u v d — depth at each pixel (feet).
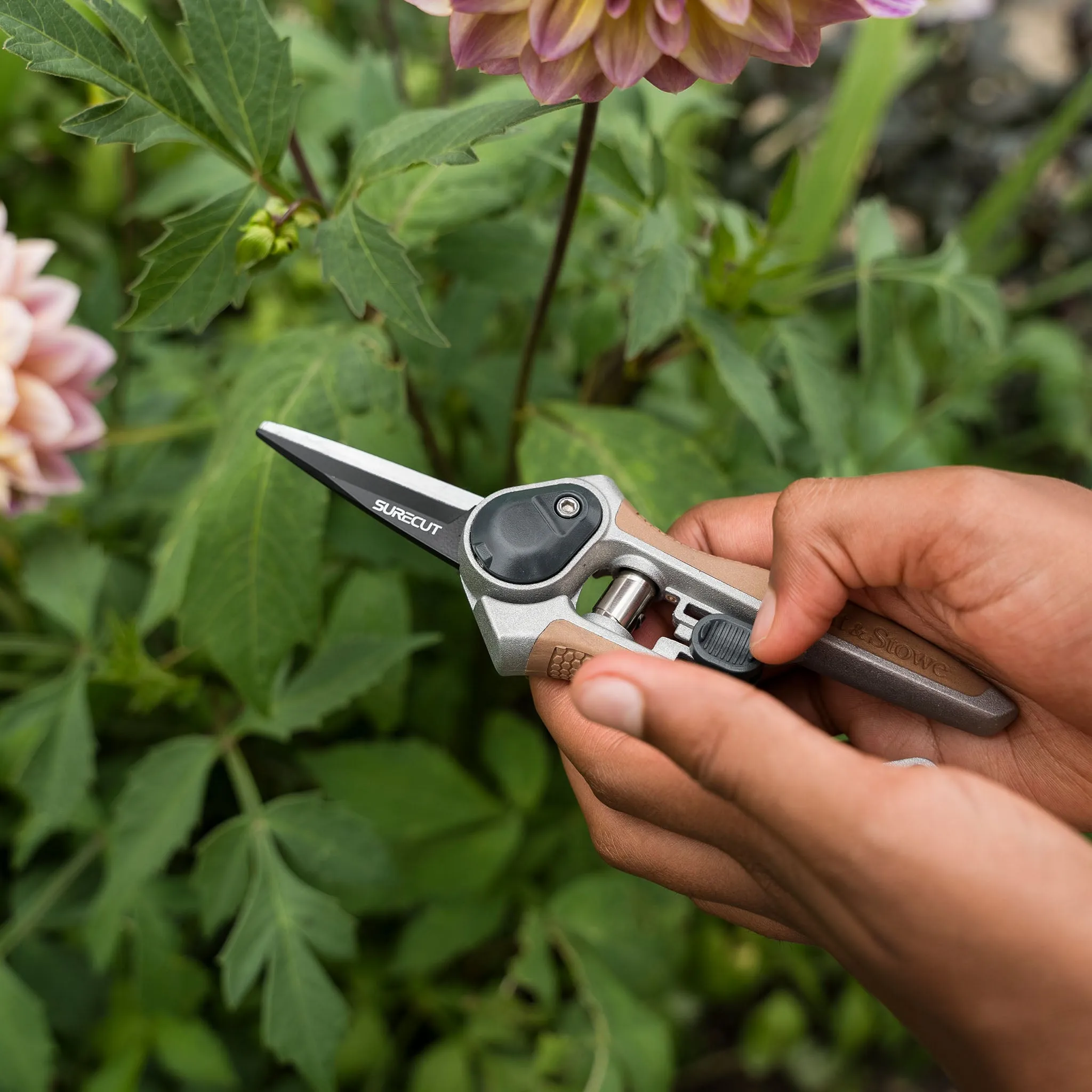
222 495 1.27
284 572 1.28
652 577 1.10
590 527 1.10
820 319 2.26
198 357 1.87
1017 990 0.89
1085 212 2.74
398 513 1.11
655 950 1.66
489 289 1.56
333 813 1.47
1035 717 1.18
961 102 2.78
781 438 1.32
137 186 2.02
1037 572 1.07
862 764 0.89
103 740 1.71
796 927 1.04
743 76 2.79
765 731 0.89
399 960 1.61
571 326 1.82
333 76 1.74
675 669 0.92
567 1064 1.61
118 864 1.41
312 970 1.41
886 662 1.08
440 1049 1.66
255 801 1.47
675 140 1.97
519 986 1.82
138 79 1.11
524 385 1.44
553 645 1.06
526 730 1.69
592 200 1.56
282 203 1.20
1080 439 2.40
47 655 1.67
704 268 1.44
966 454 2.31
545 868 1.79
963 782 0.90
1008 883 0.87
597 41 1.02
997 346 1.51
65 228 2.08
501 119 1.11
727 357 1.34
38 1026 1.48
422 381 1.67
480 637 1.78
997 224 2.29
